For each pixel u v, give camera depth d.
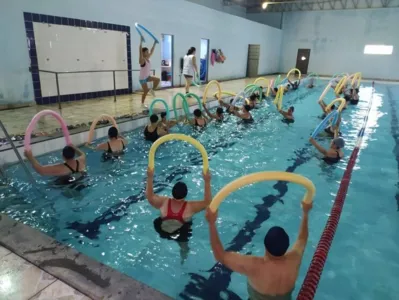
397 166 4.66
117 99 8.10
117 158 4.50
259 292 1.89
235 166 4.44
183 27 11.07
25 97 6.68
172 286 2.22
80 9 7.45
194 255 2.54
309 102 10.04
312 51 19.12
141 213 3.12
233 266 1.84
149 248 2.61
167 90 10.10
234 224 3.02
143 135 5.59
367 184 4.00
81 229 2.85
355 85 11.12
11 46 6.24
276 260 1.80
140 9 9.14
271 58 19.06
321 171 4.36
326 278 2.36
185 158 4.65
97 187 3.63
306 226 1.96
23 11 6.32
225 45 14.12
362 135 6.29
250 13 20.22
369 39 17.36
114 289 1.68
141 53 6.90
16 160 4.13
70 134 4.75
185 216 2.65
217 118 6.79
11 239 2.10
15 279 1.74
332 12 17.94
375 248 2.73
